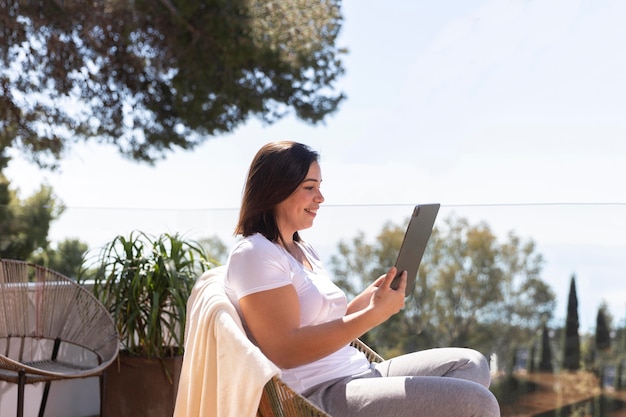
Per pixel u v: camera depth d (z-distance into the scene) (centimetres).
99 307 308
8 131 698
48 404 341
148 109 805
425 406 182
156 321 319
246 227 209
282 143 211
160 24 761
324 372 199
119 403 319
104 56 745
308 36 840
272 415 179
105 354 296
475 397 181
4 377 268
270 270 190
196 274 338
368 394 189
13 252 416
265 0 794
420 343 406
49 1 692
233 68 815
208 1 766
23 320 304
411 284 208
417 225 203
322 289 204
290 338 185
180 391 196
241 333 175
